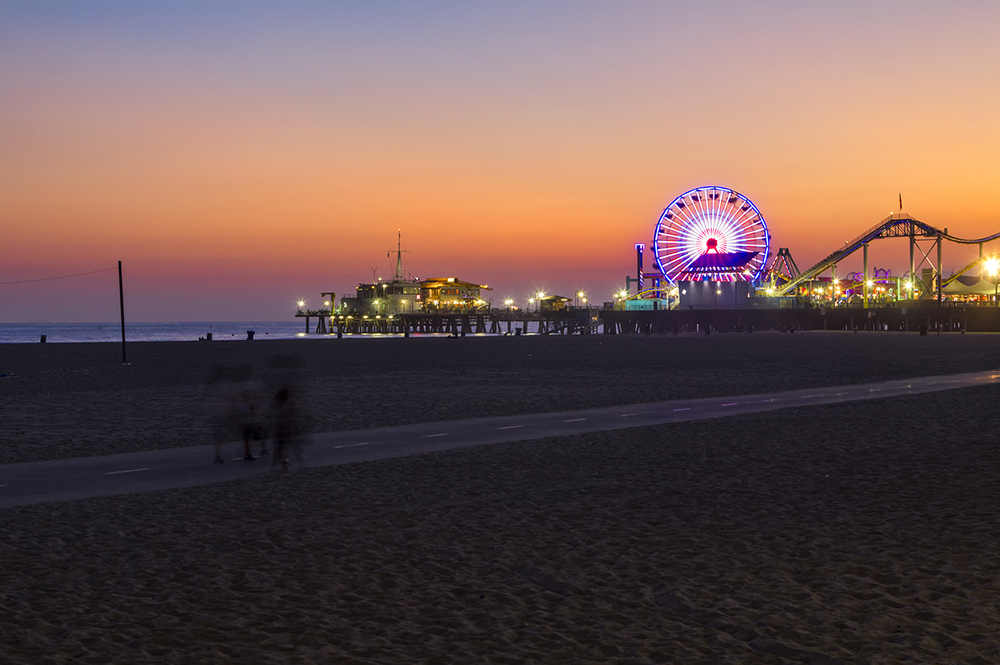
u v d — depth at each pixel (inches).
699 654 247.6
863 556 344.5
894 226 5605.3
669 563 342.3
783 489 485.7
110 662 243.4
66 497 485.4
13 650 251.8
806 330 5433.1
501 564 344.5
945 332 4635.8
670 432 735.7
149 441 717.3
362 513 440.8
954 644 247.8
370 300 7701.8
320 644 258.5
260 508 454.0
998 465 541.6
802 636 258.5
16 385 1302.9
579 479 528.7
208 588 314.3
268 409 741.9
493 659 245.8
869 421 780.6
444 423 824.3
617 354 2215.8
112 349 2989.7
